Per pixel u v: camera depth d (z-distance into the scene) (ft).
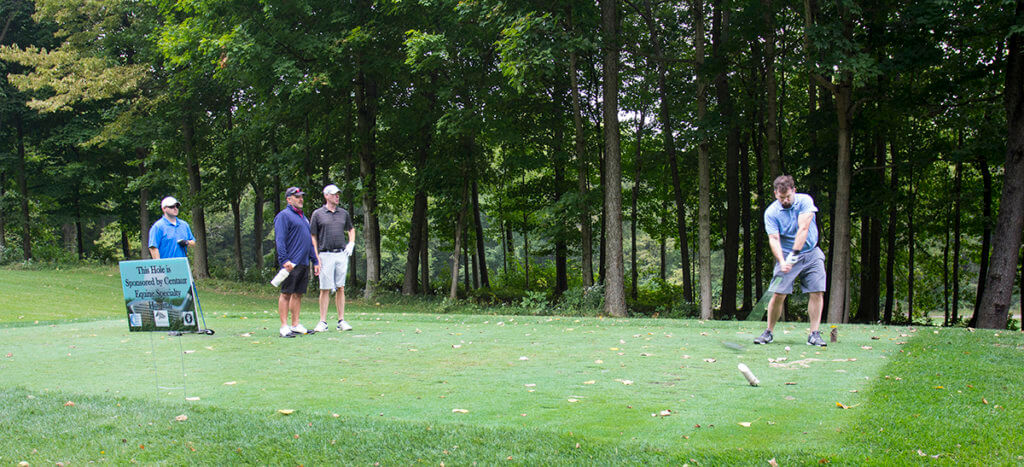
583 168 62.49
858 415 11.68
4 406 13.23
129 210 112.06
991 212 75.87
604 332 25.96
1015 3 44.80
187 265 14.40
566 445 10.09
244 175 86.63
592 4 53.06
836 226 50.67
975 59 52.70
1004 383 14.53
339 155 78.79
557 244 82.48
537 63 46.11
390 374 16.67
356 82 68.49
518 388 14.64
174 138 85.92
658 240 98.99
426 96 68.54
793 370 16.46
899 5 46.93
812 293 21.36
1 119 94.22
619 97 74.95
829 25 42.57
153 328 14.60
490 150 74.64
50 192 101.35
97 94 80.28
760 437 10.39
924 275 101.40
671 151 69.31
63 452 10.37
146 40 80.38
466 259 100.63
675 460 9.36
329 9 62.90
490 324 30.07
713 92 69.26
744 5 58.59
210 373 17.13
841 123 49.80
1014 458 9.41
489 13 49.65
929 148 59.77
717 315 67.41
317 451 10.22
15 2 93.35
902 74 57.06
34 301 62.95
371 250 72.64
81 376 17.08
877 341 21.97
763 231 73.36
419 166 74.28
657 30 67.51
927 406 12.36
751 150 81.00
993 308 47.26
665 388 14.35
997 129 56.65
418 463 9.64
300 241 25.75
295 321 26.17
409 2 58.59
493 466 9.41
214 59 60.90
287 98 67.62
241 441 10.77
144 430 11.39
